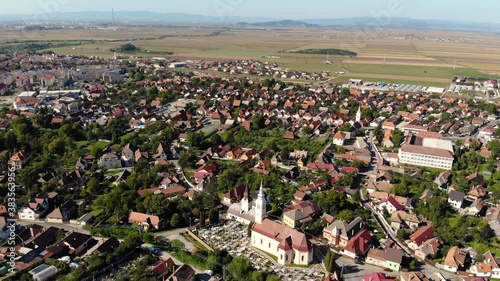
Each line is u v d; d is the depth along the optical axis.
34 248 194.12
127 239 197.00
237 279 176.00
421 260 196.12
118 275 178.12
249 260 188.50
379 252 191.75
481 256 193.38
